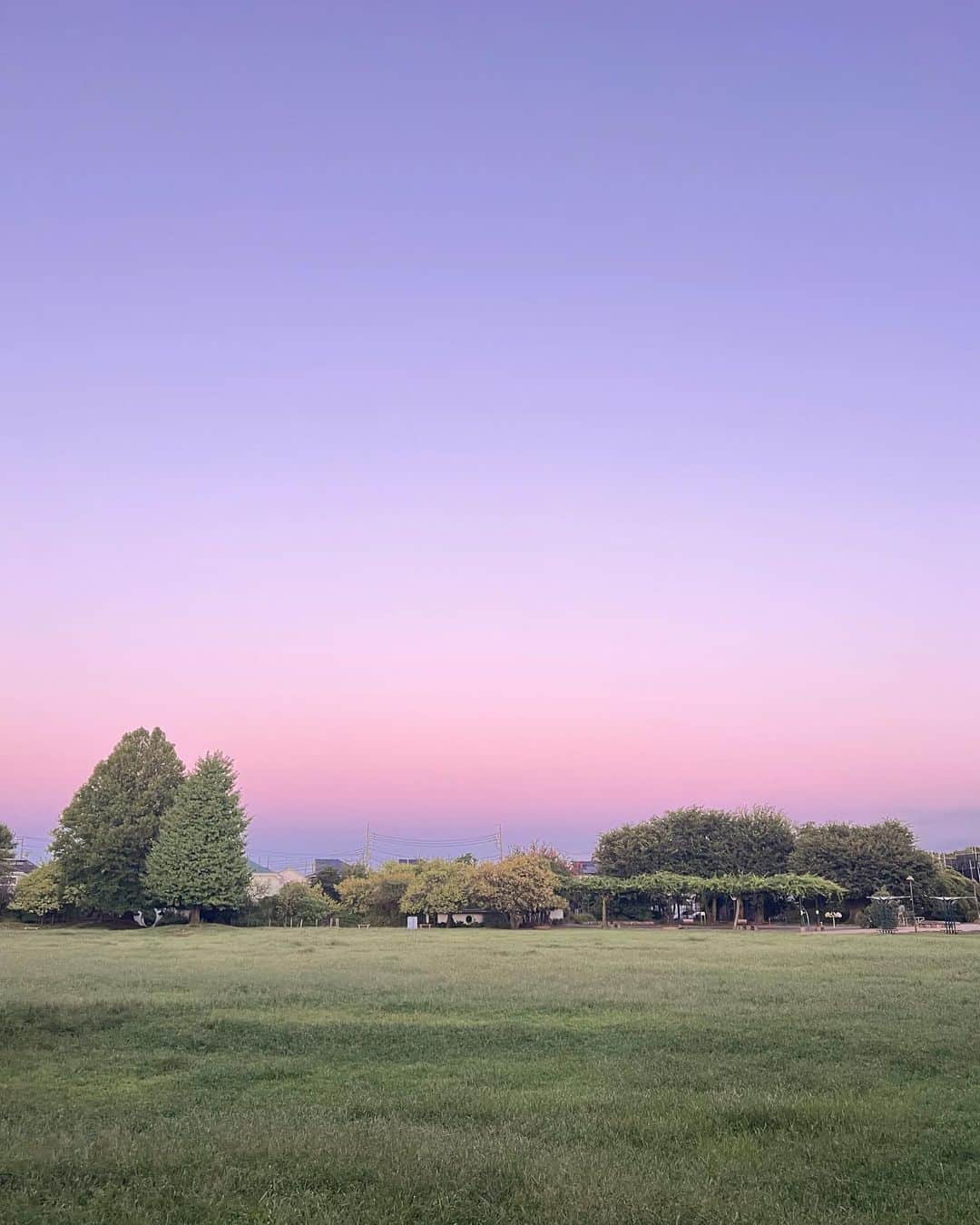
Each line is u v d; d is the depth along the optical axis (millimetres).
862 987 31719
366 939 63969
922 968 39406
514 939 64250
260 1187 10945
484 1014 25562
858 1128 13555
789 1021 23828
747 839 106812
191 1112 14898
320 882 123938
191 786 86812
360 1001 27734
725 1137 13273
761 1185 11180
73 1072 18359
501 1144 12570
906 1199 10680
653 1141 13125
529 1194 10594
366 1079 17656
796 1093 15945
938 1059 18859
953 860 131625
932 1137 13211
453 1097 15875
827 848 103062
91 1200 10516
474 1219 9984
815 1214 10086
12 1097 16203
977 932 79625
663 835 109500
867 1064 18438
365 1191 10742
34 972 37312
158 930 78188
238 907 88500
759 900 100250
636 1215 9953
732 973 37062
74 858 85250
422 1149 12211
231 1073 18094
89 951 51125
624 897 100188
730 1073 17828
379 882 101188
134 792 88125
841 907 100750
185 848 84375
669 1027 23047
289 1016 24844
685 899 103188
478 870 92375
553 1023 24031
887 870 100438
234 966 40062
